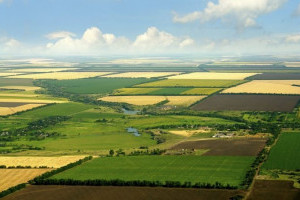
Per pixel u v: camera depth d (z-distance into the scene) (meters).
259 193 176.62
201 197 173.88
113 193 180.62
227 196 174.25
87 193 181.50
